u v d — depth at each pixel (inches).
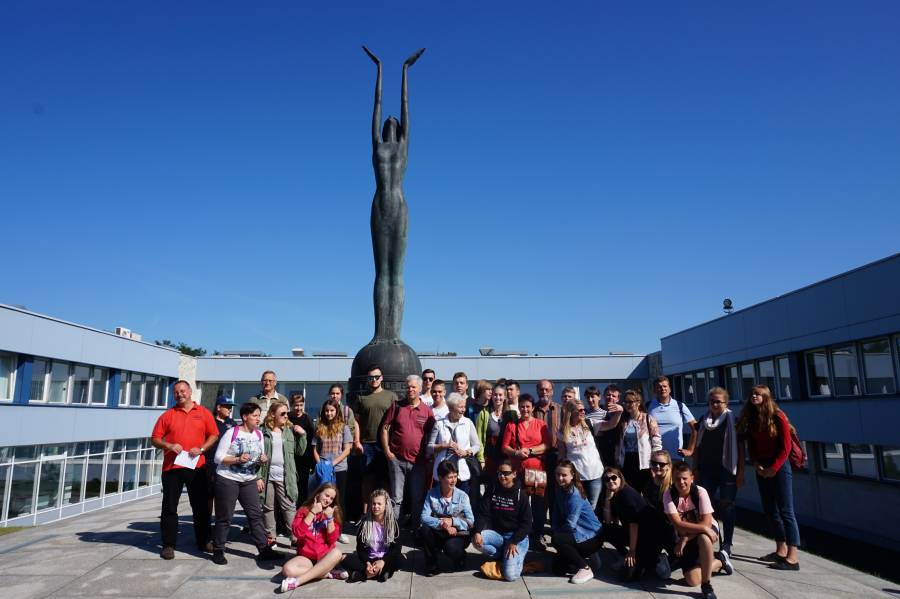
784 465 274.5
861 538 666.8
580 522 260.2
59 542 315.6
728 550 275.4
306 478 328.5
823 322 724.7
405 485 320.8
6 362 798.5
